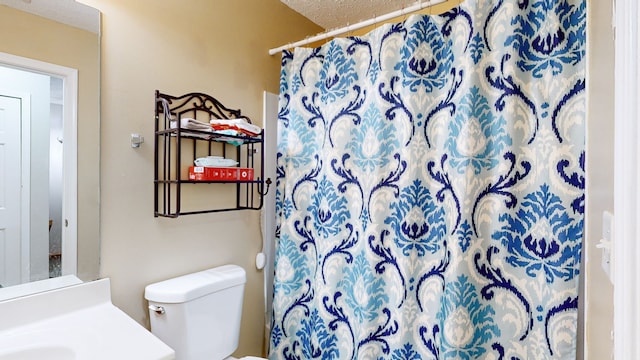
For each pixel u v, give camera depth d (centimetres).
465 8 118
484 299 116
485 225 116
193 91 134
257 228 163
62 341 85
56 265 102
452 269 116
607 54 55
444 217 123
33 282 98
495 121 115
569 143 105
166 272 127
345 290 146
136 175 118
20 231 96
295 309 160
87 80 106
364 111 142
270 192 169
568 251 104
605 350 55
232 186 150
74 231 104
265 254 167
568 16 106
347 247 146
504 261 113
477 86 115
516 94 111
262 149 145
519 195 112
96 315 100
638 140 36
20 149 96
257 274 164
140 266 119
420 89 128
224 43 146
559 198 106
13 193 95
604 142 58
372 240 134
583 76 103
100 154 109
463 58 118
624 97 38
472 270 115
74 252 104
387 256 134
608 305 53
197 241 137
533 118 110
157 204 122
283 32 176
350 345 141
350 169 146
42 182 99
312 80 158
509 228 113
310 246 159
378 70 136
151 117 121
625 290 37
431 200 128
